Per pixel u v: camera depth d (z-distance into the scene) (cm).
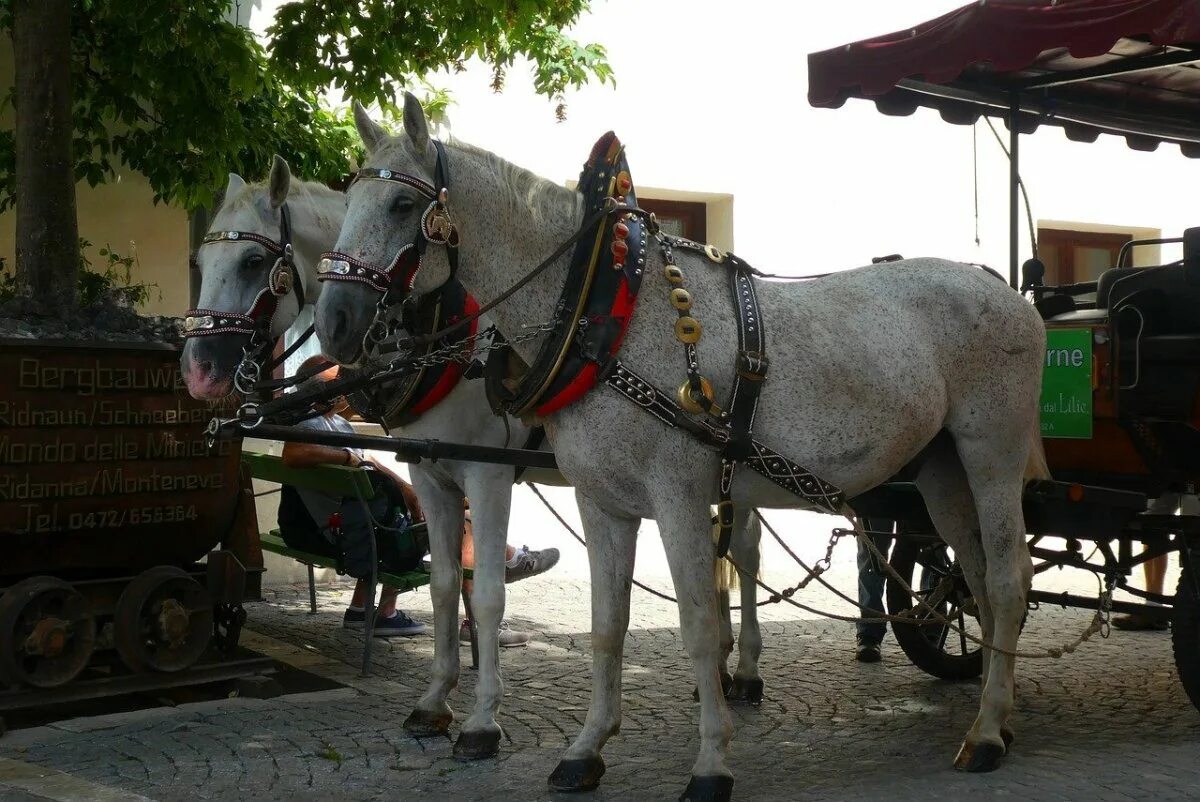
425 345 426
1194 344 458
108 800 376
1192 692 452
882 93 527
